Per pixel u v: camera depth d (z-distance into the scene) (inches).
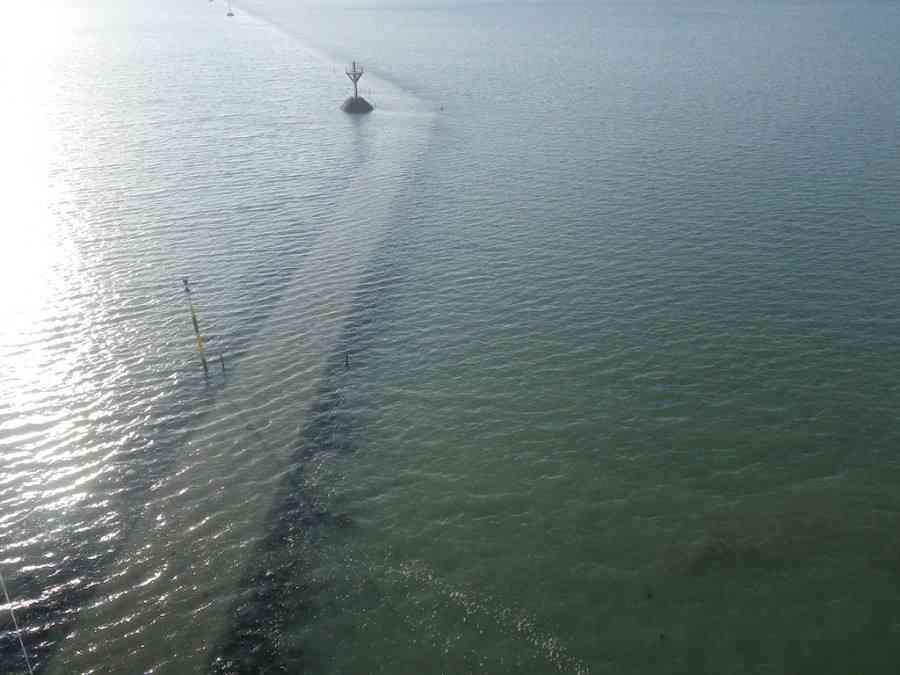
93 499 1182.9
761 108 3843.5
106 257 2086.6
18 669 900.0
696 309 1734.7
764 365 1502.2
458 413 1387.8
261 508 1161.4
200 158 3129.9
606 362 1533.0
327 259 2086.6
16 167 2987.2
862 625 942.4
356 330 1697.8
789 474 1204.5
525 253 2095.2
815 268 1926.7
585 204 2484.0
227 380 1504.7
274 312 1785.2
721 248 2074.3
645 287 1854.1
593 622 954.1
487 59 5984.3
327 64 5866.1
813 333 1614.2
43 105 4264.3
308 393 1461.6
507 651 916.0
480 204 2532.0
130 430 1349.7
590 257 2047.2
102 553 1076.5
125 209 2486.5
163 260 2073.1
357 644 930.7
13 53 6752.0
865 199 2421.3
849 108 3757.4
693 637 930.7
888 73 4739.2
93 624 961.5
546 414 1374.3
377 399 1438.2
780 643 921.5
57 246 2162.9
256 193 2669.8
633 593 994.1
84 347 1620.3
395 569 1042.1
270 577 1032.8
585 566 1039.0
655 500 1156.5
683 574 1020.5
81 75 5393.7
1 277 1947.6
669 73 5073.8
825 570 1021.2
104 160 3090.6
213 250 2146.9
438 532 1107.9
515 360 1555.1
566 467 1235.9
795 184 2598.4
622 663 899.4
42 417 1382.9
